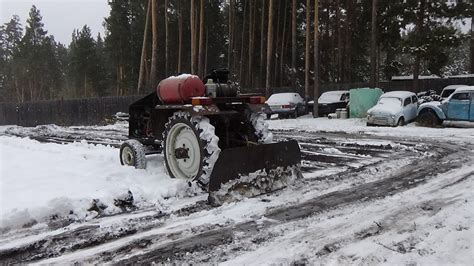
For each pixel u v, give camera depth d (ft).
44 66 162.91
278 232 12.42
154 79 73.72
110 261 10.54
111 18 127.13
